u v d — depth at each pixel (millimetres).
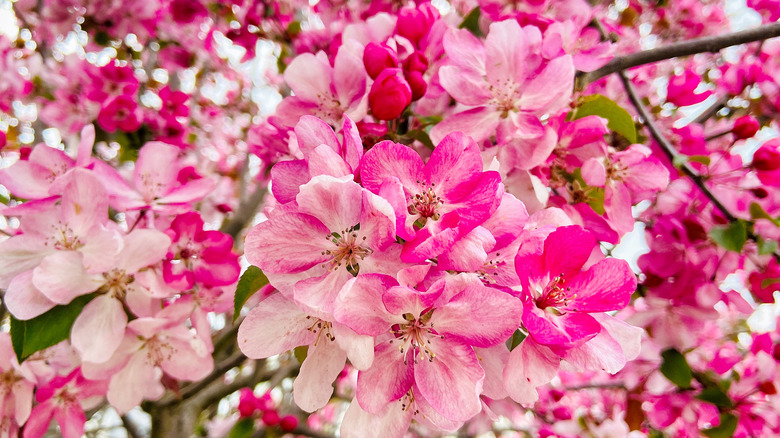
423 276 117
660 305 245
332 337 137
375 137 167
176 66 510
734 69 301
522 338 144
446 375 121
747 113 304
